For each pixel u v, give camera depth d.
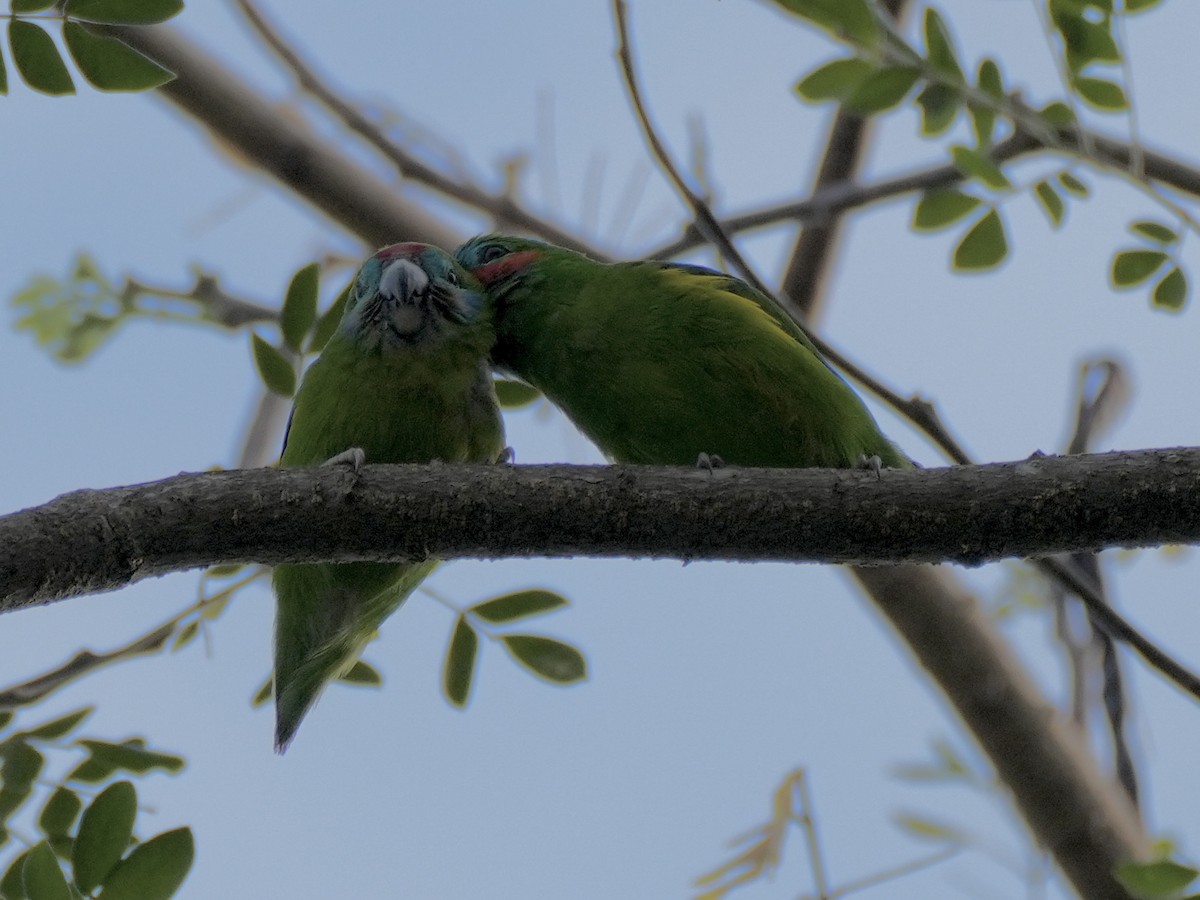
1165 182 10.59
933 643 11.76
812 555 7.90
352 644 10.02
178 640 8.67
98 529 7.22
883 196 11.77
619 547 7.91
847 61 9.16
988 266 9.72
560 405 10.16
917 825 10.98
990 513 7.71
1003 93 9.31
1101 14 9.06
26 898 7.12
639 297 9.70
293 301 9.34
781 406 9.45
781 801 9.16
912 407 9.26
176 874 7.29
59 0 7.30
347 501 7.64
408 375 9.77
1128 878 7.93
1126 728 11.88
